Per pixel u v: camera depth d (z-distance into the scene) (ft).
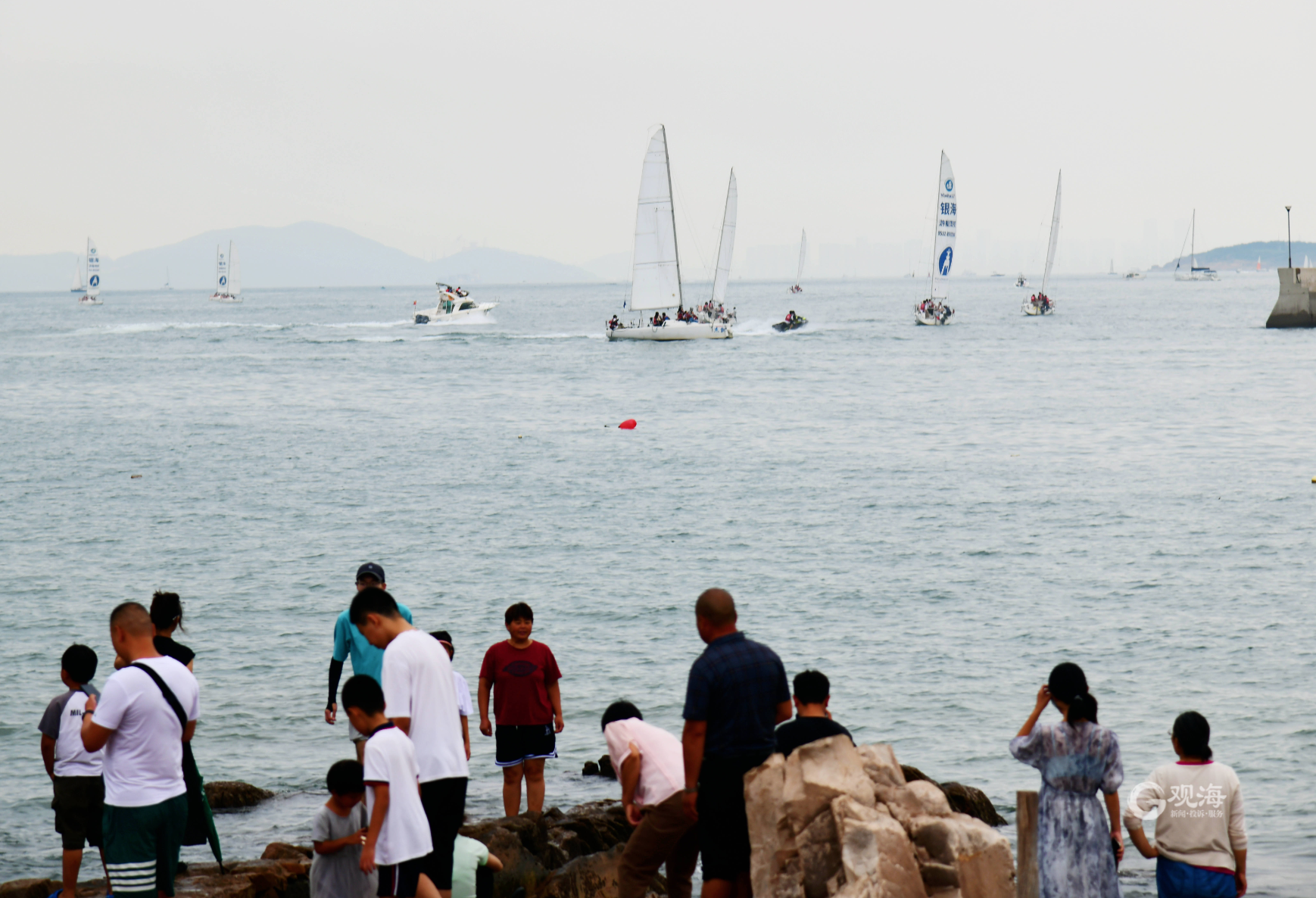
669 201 339.98
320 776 51.90
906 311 589.32
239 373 283.59
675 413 200.54
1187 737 26.30
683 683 64.85
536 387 247.09
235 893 29.09
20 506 121.39
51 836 44.50
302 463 149.59
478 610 81.00
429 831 24.36
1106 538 99.60
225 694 63.52
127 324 545.85
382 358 324.19
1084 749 24.62
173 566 94.12
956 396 217.77
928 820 23.52
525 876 31.55
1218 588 82.53
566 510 116.98
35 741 56.13
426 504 121.49
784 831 23.39
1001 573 88.48
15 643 73.10
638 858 25.85
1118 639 71.20
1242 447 149.28
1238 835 25.94
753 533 104.83
